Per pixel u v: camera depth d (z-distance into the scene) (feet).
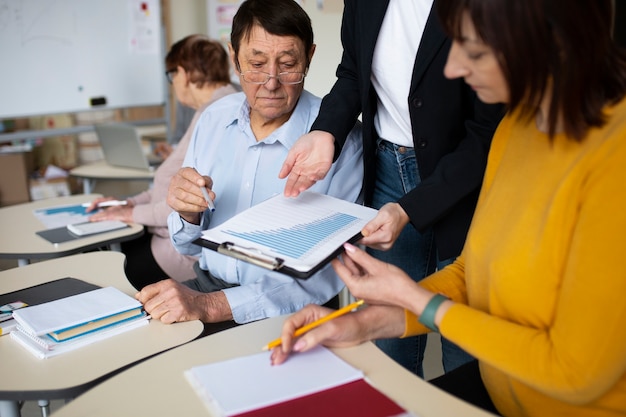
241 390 2.97
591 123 2.76
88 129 14.16
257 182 5.42
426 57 4.66
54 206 8.26
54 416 2.85
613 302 2.57
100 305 4.15
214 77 8.47
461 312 3.04
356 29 5.11
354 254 3.36
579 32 2.56
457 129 4.93
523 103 2.91
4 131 13.78
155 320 4.19
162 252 7.51
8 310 4.20
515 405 3.39
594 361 2.63
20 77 12.76
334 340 3.38
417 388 3.04
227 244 3.52
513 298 3.08
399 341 5.92
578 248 2.67
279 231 3.74
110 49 13.85
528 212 3.05
